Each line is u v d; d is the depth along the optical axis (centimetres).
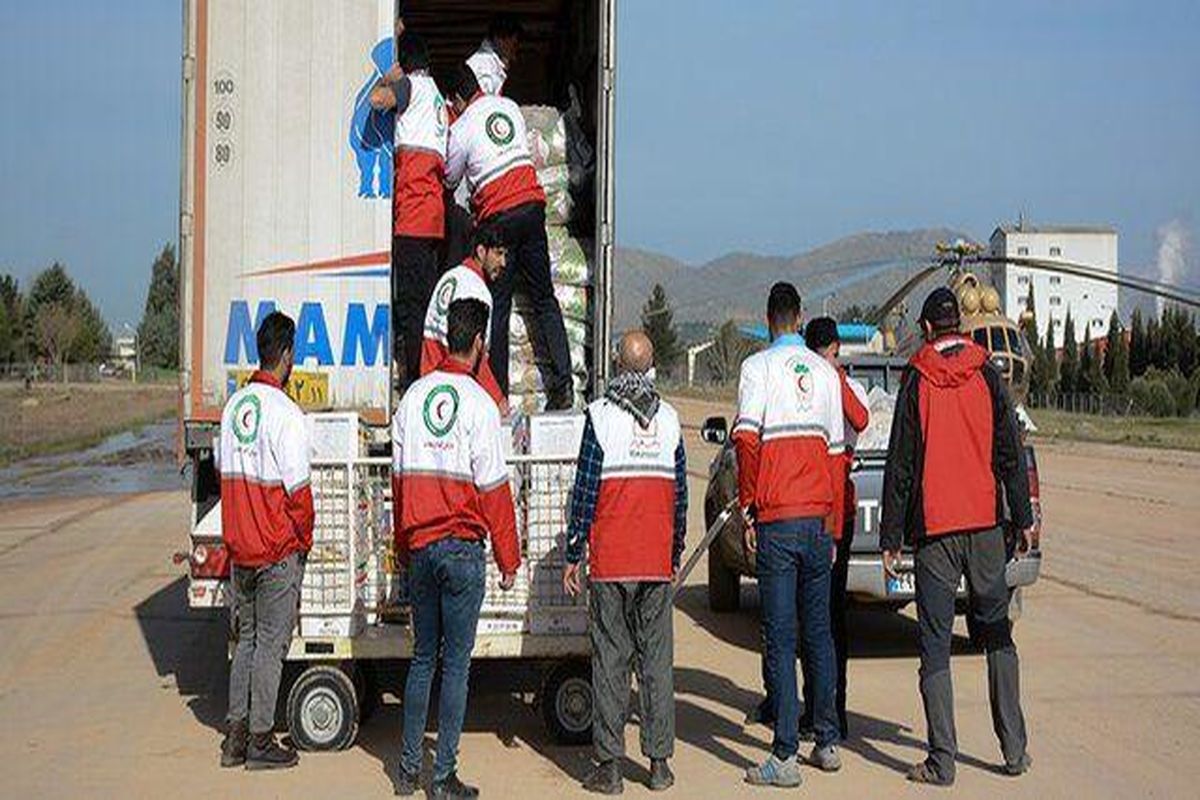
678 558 735
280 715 865
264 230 845
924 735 839
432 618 707
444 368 711
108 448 4000
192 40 842
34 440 4281
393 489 717
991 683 750
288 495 744
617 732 715
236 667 763
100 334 11775
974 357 746
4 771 750
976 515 731
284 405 748
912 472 745
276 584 753
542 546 793
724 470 1236
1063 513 2111
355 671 832
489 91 937
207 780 735
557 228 976
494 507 700
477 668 1029
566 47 1193
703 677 1002
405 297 873
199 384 842
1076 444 4356
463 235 914
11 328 10200
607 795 710
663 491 722
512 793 714
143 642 1120
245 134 845
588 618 782
